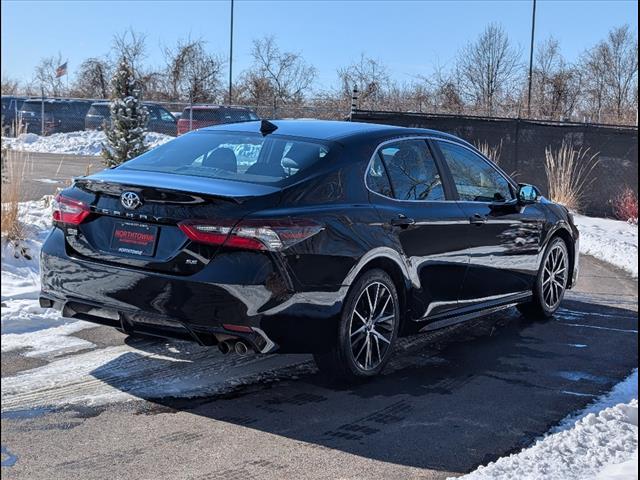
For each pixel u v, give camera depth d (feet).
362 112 51.70
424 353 19.15
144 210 14.48
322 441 13.35
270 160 16.25
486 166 20.94
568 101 98.22
